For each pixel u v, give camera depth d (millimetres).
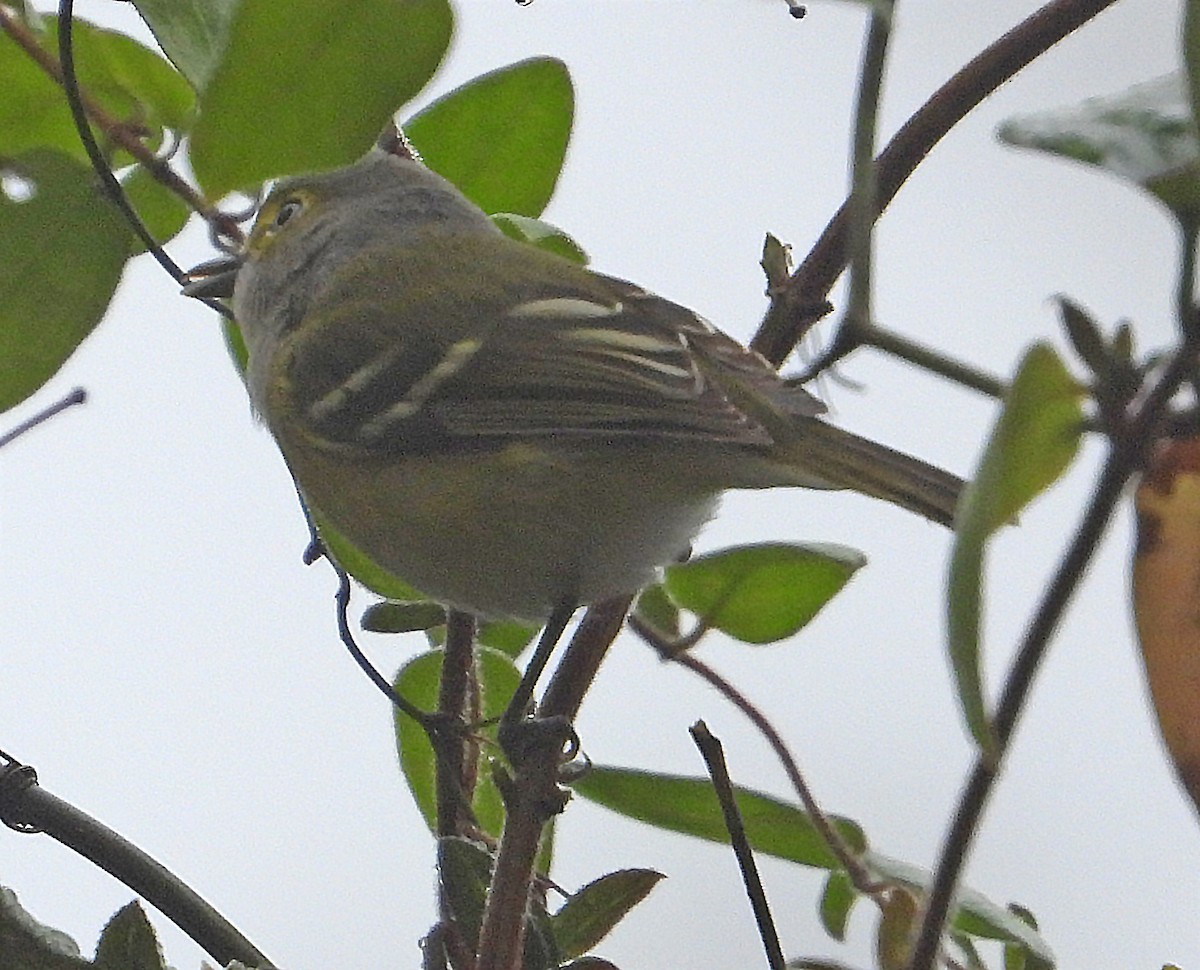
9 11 6473
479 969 4844
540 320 6996
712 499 6750
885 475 6105
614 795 5797
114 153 6508
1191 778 3518
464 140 6754
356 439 7039
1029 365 3156
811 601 6242
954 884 3496
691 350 6781
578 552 6750
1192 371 3051
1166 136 3504
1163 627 3541
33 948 4953
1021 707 3223
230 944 5105
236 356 7656
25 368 6098
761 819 5805
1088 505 3145
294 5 5027
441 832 5652
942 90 5699
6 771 5219
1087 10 5582
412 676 6406
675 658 6145
